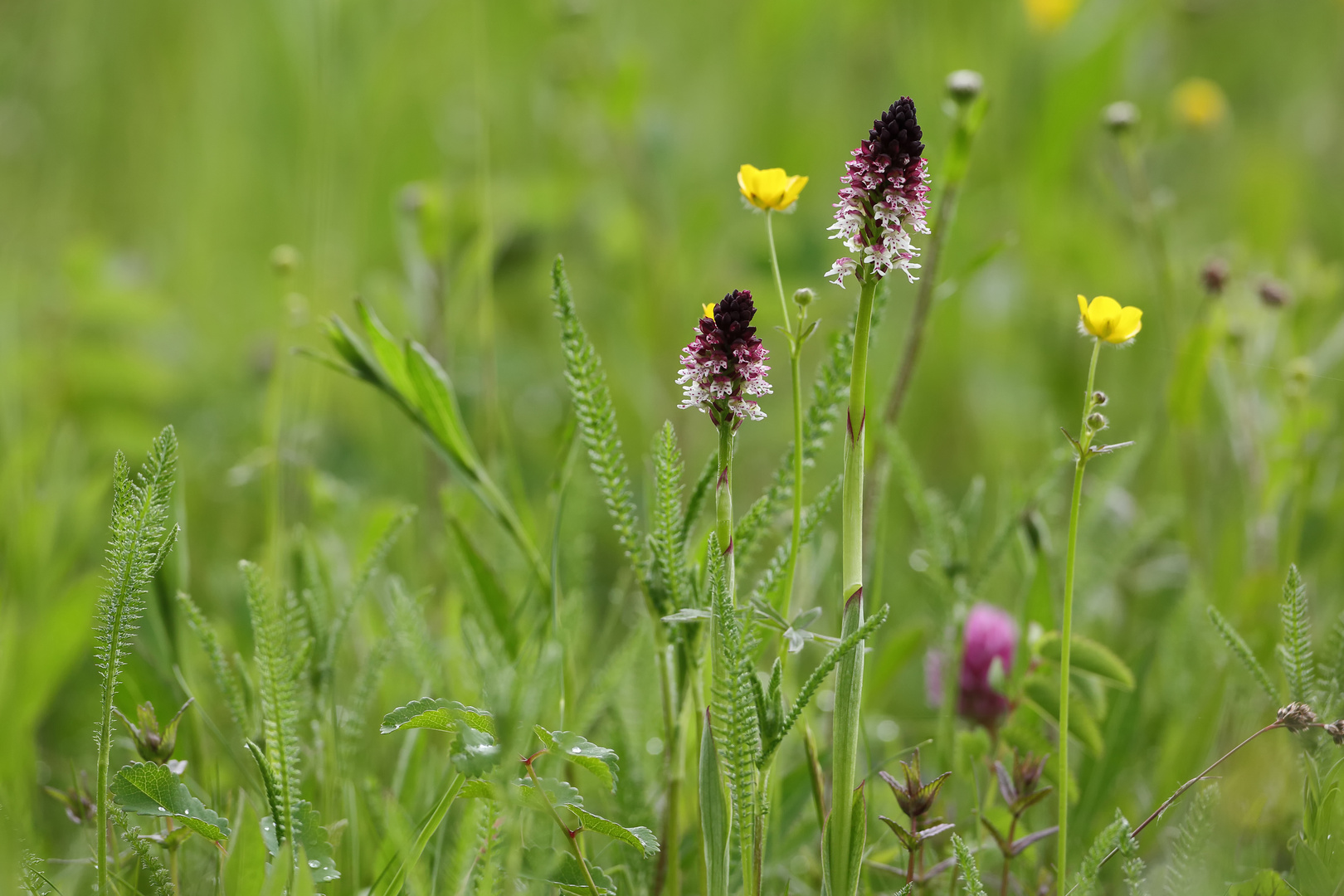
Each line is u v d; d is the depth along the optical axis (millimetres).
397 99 3660
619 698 1847
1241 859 1808
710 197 3219
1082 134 3746
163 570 1826
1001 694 1884
